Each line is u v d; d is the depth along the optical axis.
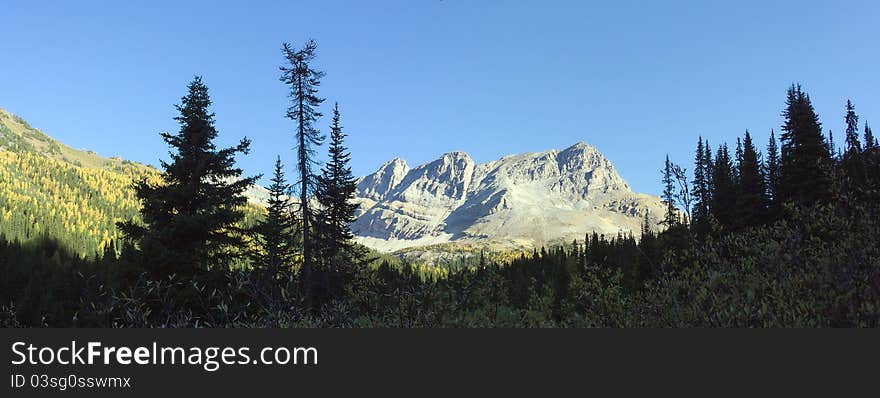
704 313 6.78
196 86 28.08
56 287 50.19
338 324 10.73
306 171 28.80
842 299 6.06
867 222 6.14
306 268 25.17
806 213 6.79
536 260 68.94
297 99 28.72
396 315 10.94
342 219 36.34
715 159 61.28
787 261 6.53
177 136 27.39
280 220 27.28
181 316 10.89
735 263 7.12
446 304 11.34
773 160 56.44
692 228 7.75
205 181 27.53
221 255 25.12
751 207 40.41
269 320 10.38
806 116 44.44
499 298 12.60
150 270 22.69
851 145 7.08
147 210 26.16
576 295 9.12
